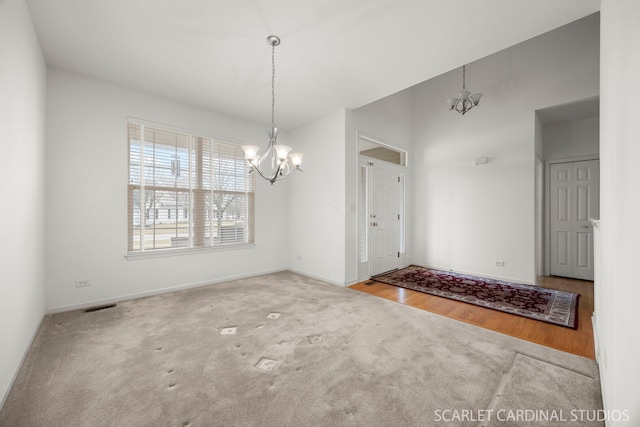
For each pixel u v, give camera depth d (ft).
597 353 6.30
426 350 6.85
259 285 12.79
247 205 14.37
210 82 10.35
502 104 13.89
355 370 6.00
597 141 13.57
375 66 9.26
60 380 5.60
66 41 7.92
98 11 6.74
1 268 5.07
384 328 8.13
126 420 4.57
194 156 12.53
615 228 3.76
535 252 12.92
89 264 9.83
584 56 11.66
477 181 14.79
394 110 16.21
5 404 4.91
